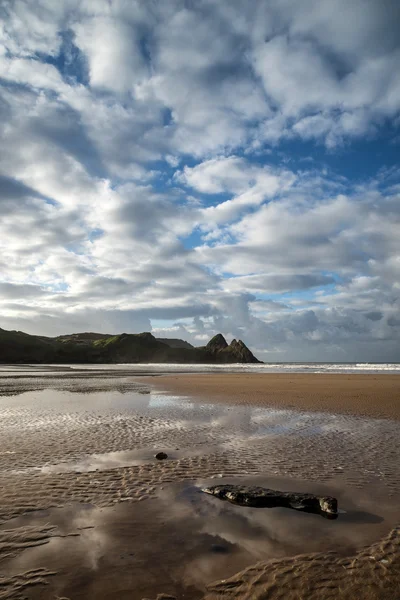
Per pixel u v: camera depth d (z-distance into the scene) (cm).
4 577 426
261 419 1490
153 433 1232
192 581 419
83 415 1580
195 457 946
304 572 434
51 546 497
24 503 647
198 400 2092
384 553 474
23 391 2641
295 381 3478
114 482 758
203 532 536
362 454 973
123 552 481
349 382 3306
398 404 1889
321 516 591
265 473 817
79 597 391
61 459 929
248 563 454
